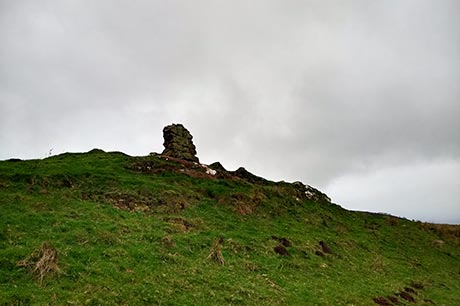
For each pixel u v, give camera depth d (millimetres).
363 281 41094
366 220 76500
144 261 30750
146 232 37281
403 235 71625
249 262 36719
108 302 24000
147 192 49562
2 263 25828
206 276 31078
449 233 80812
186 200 51312
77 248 30109
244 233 45375
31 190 42906
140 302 24906
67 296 23688
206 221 46469
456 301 42875
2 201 38031
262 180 77625
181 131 77125
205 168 68375
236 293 29438
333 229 60969
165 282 28266
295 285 34438
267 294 30734
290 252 43750
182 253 34969
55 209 38812
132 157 65562
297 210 63750
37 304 22312
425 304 39531
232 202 55312
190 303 26203
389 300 37281
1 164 52938
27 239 30453
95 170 54000
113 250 31016
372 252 55188
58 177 47719
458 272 57625
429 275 51875
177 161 68062
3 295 22469
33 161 57750
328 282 37719
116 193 47062
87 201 43312
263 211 57312
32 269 25672
